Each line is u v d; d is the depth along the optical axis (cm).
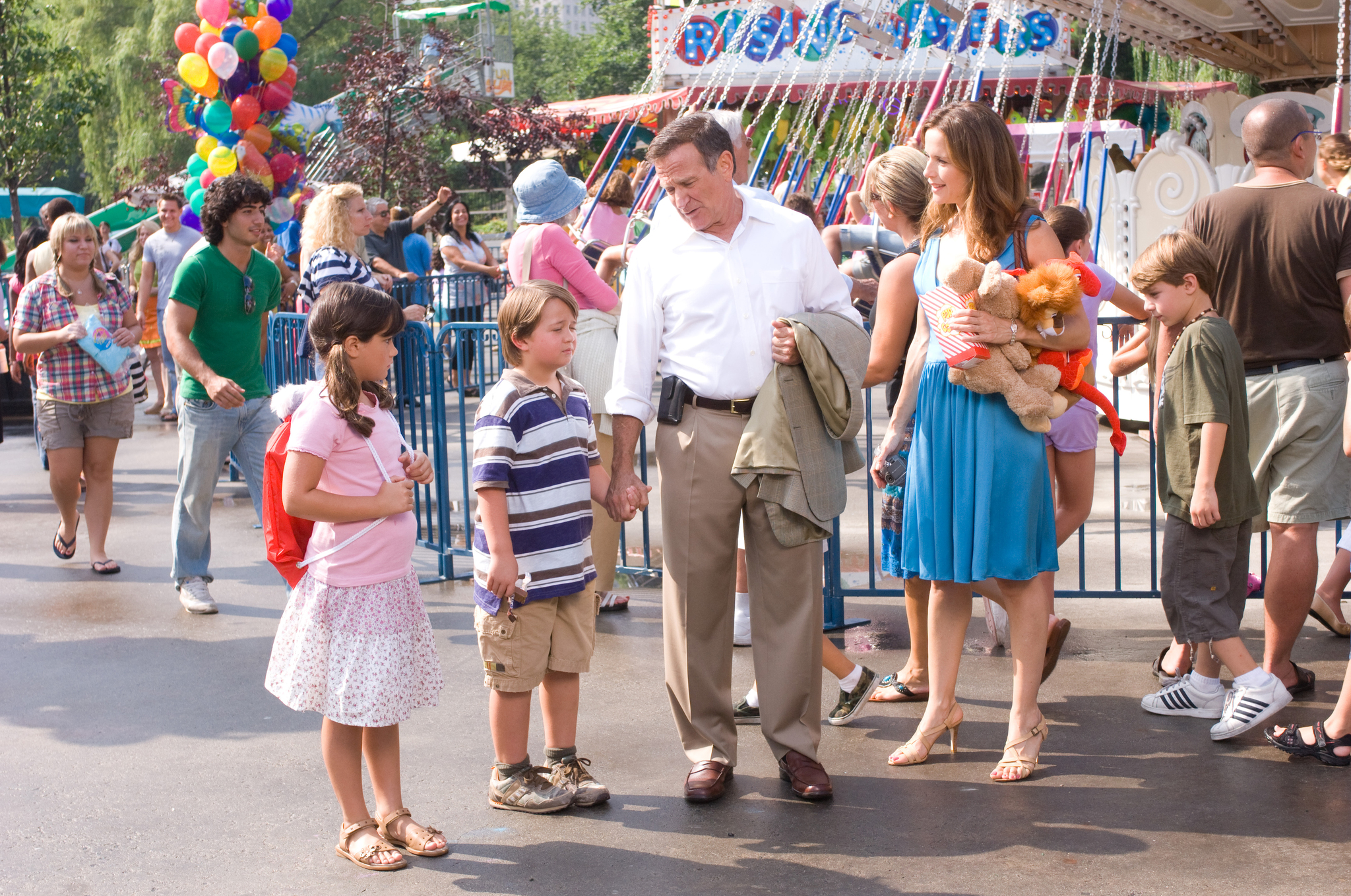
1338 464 412
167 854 326
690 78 1597
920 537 361
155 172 2388
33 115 2112
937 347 357
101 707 439
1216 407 377
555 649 345
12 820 347
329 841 333
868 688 407
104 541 639
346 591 316
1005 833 325
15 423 1152
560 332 333
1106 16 1144
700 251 344
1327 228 409
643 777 370
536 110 2059
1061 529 430
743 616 491
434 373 597
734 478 342
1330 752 360
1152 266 395
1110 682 443
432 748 395
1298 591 413
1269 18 1158
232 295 543
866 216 767
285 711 432
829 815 340
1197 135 1395
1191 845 314
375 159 1906
